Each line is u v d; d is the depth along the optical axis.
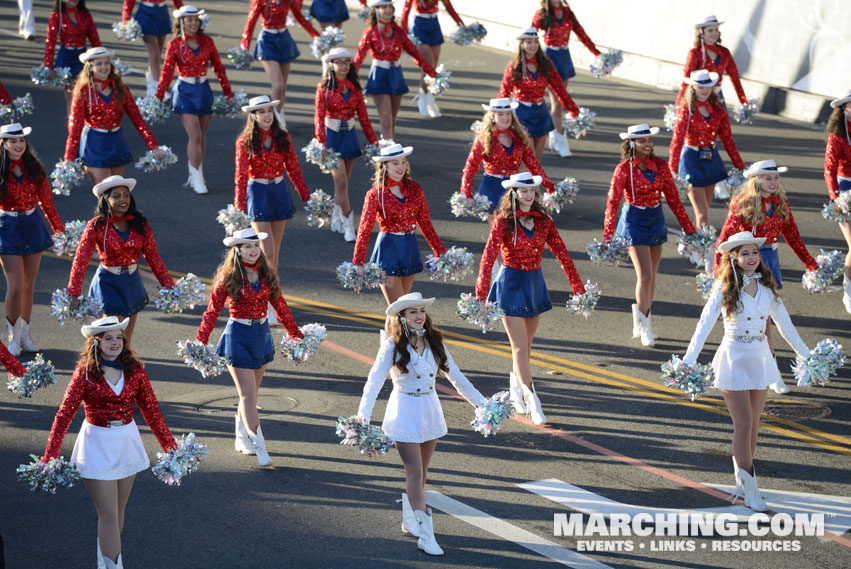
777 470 28.27
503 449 29.45
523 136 40.03
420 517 23.94
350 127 45.53
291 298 40.62
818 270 33.25
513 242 30.50
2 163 33.84
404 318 24.09
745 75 68.19
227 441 29.72
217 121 64.06
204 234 46.88
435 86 55.44
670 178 36.00
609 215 35.84
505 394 24.58
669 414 31.69
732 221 33.34
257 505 26.16
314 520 25.44
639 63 72.94
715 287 26.55
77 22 55.22
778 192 33.06
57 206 49.97
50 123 60.53
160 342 36.59
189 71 50.09
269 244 38.41
